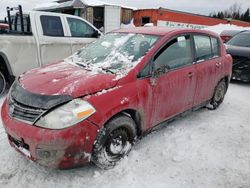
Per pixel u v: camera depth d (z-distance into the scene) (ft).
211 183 9.77
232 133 13.97
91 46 13.85
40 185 9.29
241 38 28.48
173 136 13.09
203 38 14.99
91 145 9.02
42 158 8.63
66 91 8.95
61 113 8.54
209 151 11.93
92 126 8.85
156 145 12.13
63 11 54.13
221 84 17.35
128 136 10.60
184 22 60.39
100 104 9.11
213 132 13.93
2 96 18.62
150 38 12.29
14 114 9.21
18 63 19.03
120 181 9.58
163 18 55.88
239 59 24.80
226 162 11.15
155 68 11.35
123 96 9.81
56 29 21.36
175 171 10.34
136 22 57.47
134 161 10.73
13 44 18.54
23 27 20.43
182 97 13.10
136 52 11.58
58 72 10.66
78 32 23.08
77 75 10.17
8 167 10.18
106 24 52.65
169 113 12.59
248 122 15.65
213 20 69.10
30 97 9.02
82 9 51.06
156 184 9.52
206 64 14.76
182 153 11.60
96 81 9.58
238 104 19.13
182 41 13.15
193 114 16.43
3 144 11.82
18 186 9.20
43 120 8.53
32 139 8.48
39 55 20.21
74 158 8.82
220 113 16.92
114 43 12.87
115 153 10.11
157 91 11.31
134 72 10.52
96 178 9.69
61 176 9.75
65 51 21.94
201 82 14.39
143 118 10.94
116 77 10.07
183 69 12.84
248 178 10.16
